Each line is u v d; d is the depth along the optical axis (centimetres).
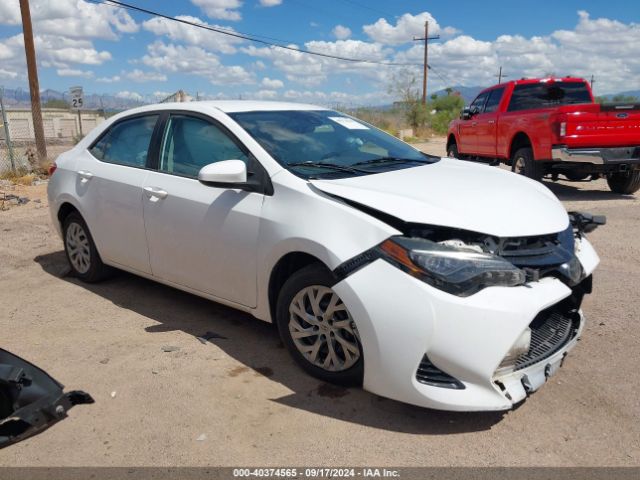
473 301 292
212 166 366
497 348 290
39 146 1496
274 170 373
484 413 324
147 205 446
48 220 833
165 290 528
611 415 320
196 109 442
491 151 1112
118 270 566
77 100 1725
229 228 386
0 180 1248
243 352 401
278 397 342
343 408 330
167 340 423
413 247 303
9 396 289
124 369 379
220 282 405
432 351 295
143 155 473
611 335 418
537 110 941
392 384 307
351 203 333
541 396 341
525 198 354
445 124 3791
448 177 383
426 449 293
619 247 632
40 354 404
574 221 388
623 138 875
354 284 313
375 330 306
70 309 488
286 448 296
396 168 403
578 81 1105
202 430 312
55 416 298
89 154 528
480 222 312
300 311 355
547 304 301
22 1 1427
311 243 334
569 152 864
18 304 503
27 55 1473
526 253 314
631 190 955
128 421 322
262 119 428
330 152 415
